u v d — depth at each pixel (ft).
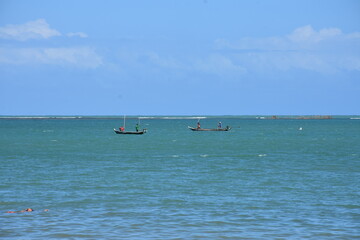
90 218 301.84
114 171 534.78
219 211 322.75
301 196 376.07
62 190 401.90
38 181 452.35
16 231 270.46
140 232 271.49
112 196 375.86
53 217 303.27
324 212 319.68
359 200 359.25
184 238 261.03
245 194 385.50
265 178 476.95
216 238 261.44
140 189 408.67
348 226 284.82
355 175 499.51
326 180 462.60
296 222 294.05
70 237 260.42
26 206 336.29
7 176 486.38
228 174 508.53
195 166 588.09
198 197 372.17
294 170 544.62
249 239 259.60
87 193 388.78
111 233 269.03
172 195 380.78
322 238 261.24
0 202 349.41
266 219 301.22
